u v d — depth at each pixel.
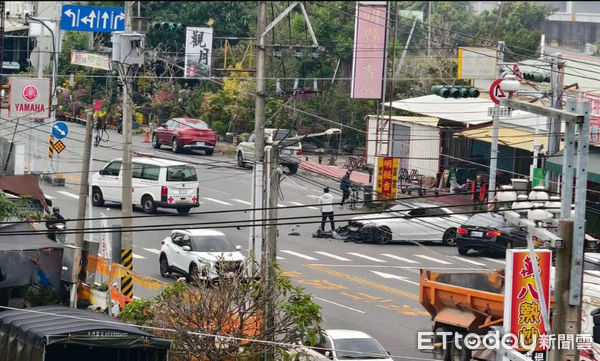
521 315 30.33
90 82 85.44
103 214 58.19
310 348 32.78
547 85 67.44
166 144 80.75
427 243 58.06
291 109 79.81
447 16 123.25
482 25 115.88
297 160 69.88
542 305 22.06
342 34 88.62
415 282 48.16
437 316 37.00
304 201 66.44
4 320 31.23
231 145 84.06
